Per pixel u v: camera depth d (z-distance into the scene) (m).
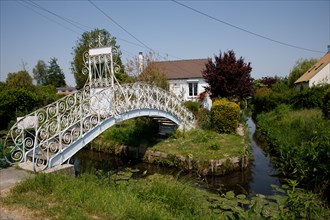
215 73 15.27
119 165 10.32
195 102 18.11
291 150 8.65
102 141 12.58
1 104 11.66
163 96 11.54
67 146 6.66
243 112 20.12
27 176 5.14
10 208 3.67
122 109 8.72
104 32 24.61
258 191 7.40
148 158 10.52
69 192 4.18
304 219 4.16
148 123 13.30
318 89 16.62
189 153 9.63
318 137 8.02
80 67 23.52
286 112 16.17
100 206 3.74
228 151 9.87
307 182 6.88
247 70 15.38
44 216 3.46
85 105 7.82
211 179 8.65
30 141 6.50
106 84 8.93
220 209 5.07
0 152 5.97
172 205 4.41
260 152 12.05
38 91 19.11
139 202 4.14
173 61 26.70
